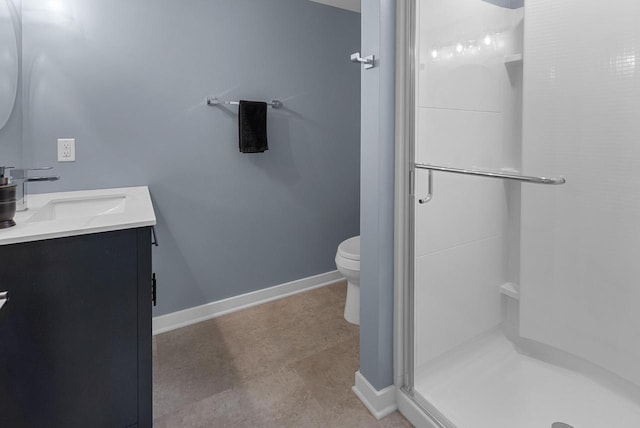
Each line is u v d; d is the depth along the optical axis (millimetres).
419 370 1569
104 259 1216
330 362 1936
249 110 2336
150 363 1326
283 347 2082
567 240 1489
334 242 2934
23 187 1462
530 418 1392
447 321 1623
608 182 1370
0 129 1486
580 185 1430
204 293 2404
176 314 2311
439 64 1439
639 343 1360
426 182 1486
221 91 2303
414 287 1515
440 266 1567
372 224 1495
